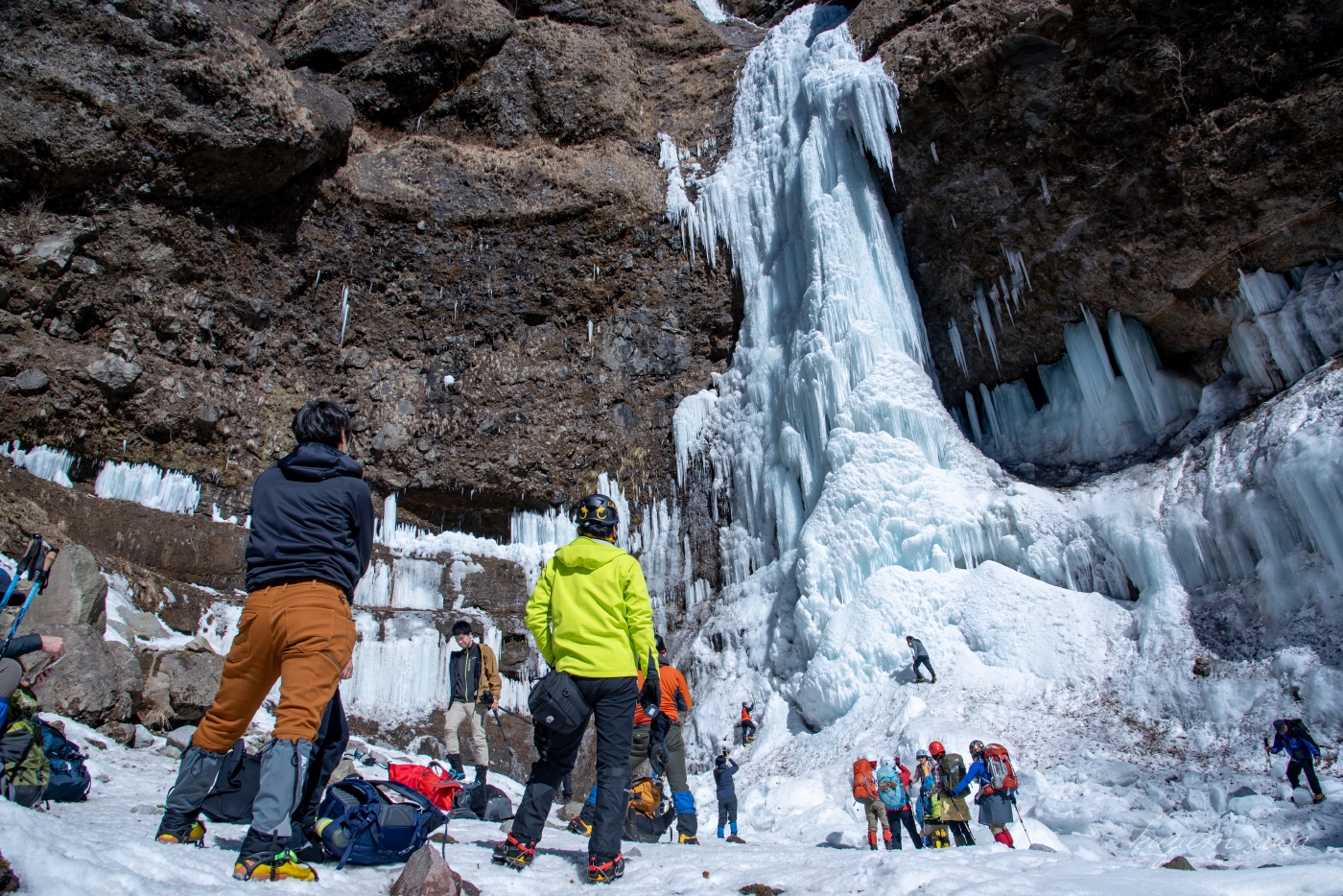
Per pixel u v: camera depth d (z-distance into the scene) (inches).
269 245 585.6
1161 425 549.0
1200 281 526.3
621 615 149.0
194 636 473.1
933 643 501.0
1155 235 525.0
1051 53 511.2
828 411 586.2
